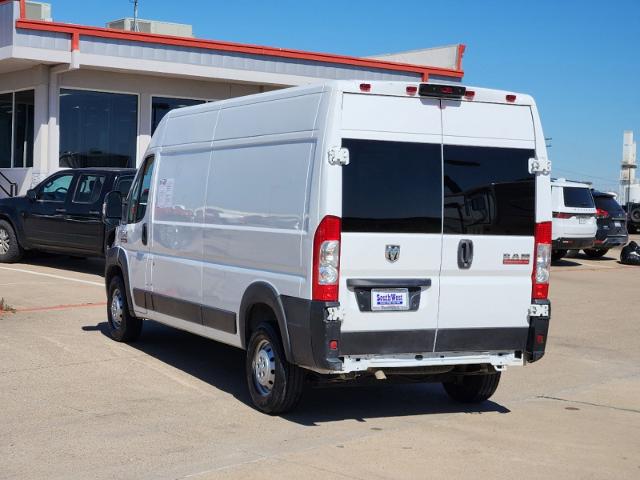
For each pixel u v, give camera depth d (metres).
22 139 20.78
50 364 8.94
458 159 7.06
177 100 21.64
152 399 7.74
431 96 6.98
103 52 19.62
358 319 6.70
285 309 6.95
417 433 6.91
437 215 6.95
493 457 6.30
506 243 7.20
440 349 7.05
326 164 6.62
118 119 20.91
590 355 10.52
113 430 6.75
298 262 6.82
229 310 7.81
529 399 8.29
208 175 8.28
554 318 13.26
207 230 8.19
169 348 9.97
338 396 8.19
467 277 7.10
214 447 6.37
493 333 7.21
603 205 22.62
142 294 9.49
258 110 7.60
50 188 16.17
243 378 8.66
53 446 6.32
